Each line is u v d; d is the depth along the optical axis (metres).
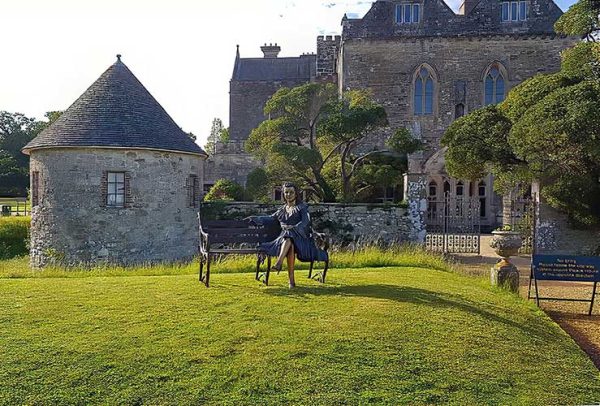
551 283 13.26
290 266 8.70
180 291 8.29
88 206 17.56
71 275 11.14
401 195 27.11
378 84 33.44
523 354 6.14
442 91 33.19
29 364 5.08
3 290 8.30
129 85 19.41
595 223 18.98
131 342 5.70
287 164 21.42
